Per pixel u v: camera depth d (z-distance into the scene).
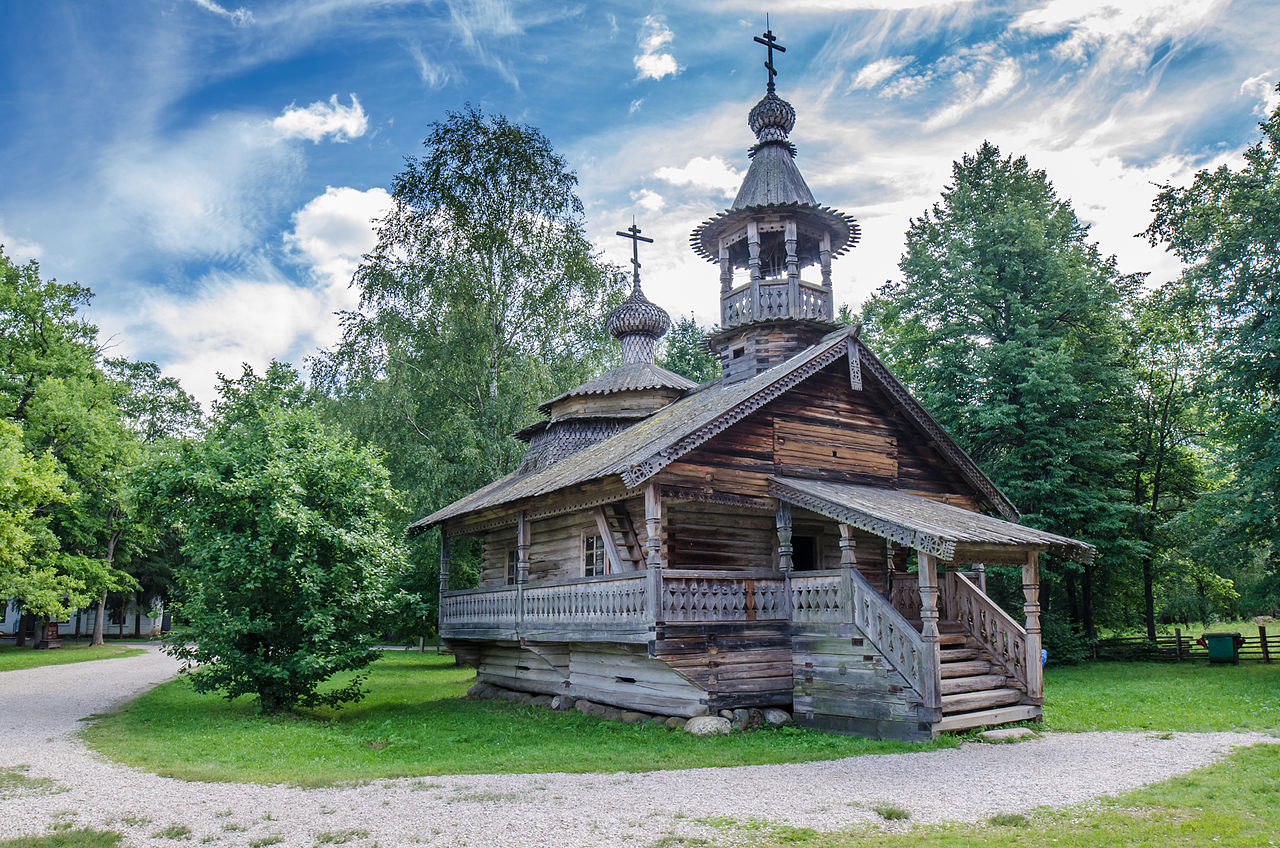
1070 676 25.72
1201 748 12.42
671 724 15.76
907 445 19.89
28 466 24.59
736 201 22.44
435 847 7.71
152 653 40.75
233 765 11.97
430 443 31.50
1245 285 23.27
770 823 8.43
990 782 10.27
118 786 10.41
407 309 31.84
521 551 19.95
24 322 40.94
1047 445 29.22
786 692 16.12
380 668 33.19
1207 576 37.28
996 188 33.28
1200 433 34.22
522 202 32.50
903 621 13.93
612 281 33.88
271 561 17.12
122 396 47.41
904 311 33.44
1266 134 23.81
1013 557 15.47
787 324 21.17
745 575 16.00
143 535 47.25
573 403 26.91
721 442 16.59
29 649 43.66
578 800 9.57
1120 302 32.25
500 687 23.16
